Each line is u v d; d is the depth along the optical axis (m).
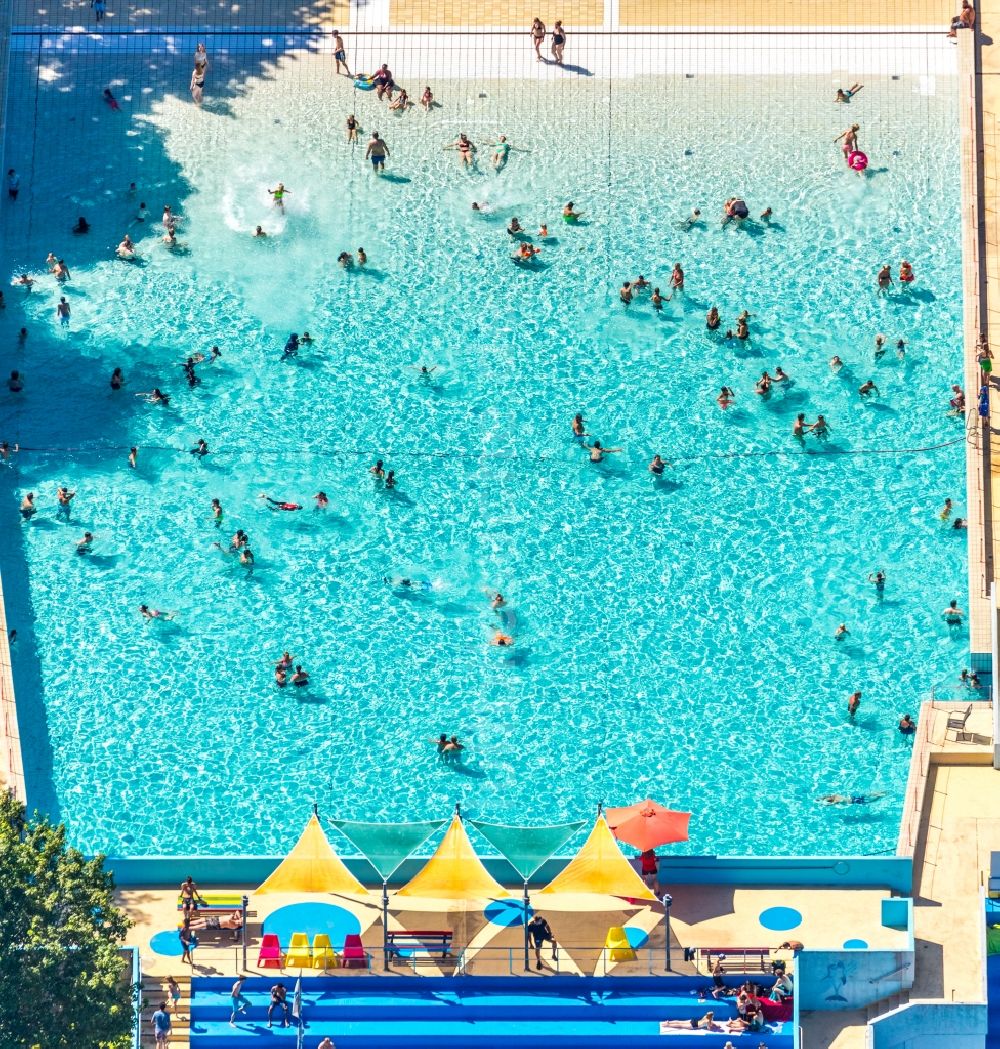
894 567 60.69
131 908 52.28
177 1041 49.81
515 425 64.00
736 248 67.06
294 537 61.84
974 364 63.47
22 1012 44.53
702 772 56.69
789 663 58.88
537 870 53.22
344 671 59.06
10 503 62.72
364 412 64.44
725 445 63.31
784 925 51.84
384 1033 49.84
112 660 59.31
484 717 58.03
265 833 55.47
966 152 66.94
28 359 65.62
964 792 55.06
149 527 62.12
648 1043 49.66
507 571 61.09
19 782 55.97
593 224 67.81
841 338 65.25
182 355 65.75
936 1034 49.69
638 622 59.91
